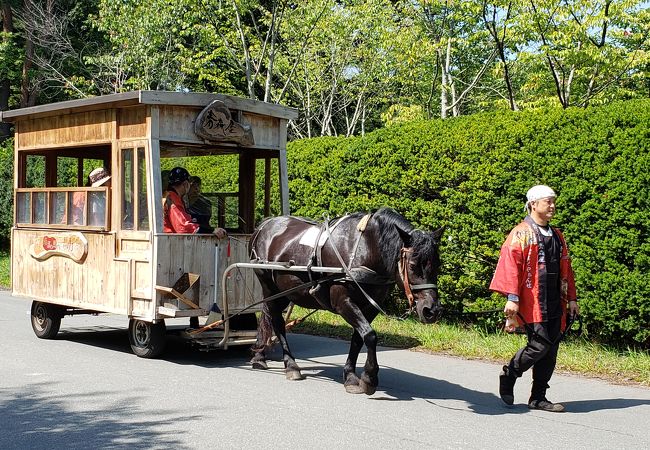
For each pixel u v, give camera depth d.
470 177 10.48
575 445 5.79
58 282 10.55
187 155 10.92
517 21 16.69
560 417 6.66
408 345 10.29
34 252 10.95
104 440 5.83
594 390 7.71
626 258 8.88
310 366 9.10
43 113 10.63
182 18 20.92
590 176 9.07
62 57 27.48
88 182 11.29
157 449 5.60
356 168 12.19
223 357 9.69
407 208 11.48
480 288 10.70
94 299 9.87
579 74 17.97
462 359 9.44
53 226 10.65
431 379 8.27
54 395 7.33
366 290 7.39
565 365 8.73
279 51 23.23
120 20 20.88
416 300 6.74
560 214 9.38
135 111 9.30
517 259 6.67
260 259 8.77
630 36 17.88
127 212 9.43
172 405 6.96
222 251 9.51
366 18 22.38
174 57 21.92
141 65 21.77
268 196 10.68
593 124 9.12
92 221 9.98
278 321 8.75
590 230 9.11
